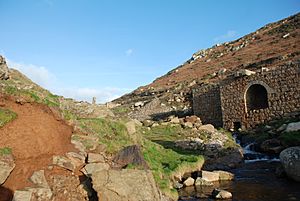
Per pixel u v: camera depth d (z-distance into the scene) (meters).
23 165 9.55
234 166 19.45
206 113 36.25
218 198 12.67
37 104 11.45
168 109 42.62
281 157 15.62
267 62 44.91
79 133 12.89
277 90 28.19
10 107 10.68
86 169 10.73
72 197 9.57
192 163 17.98
